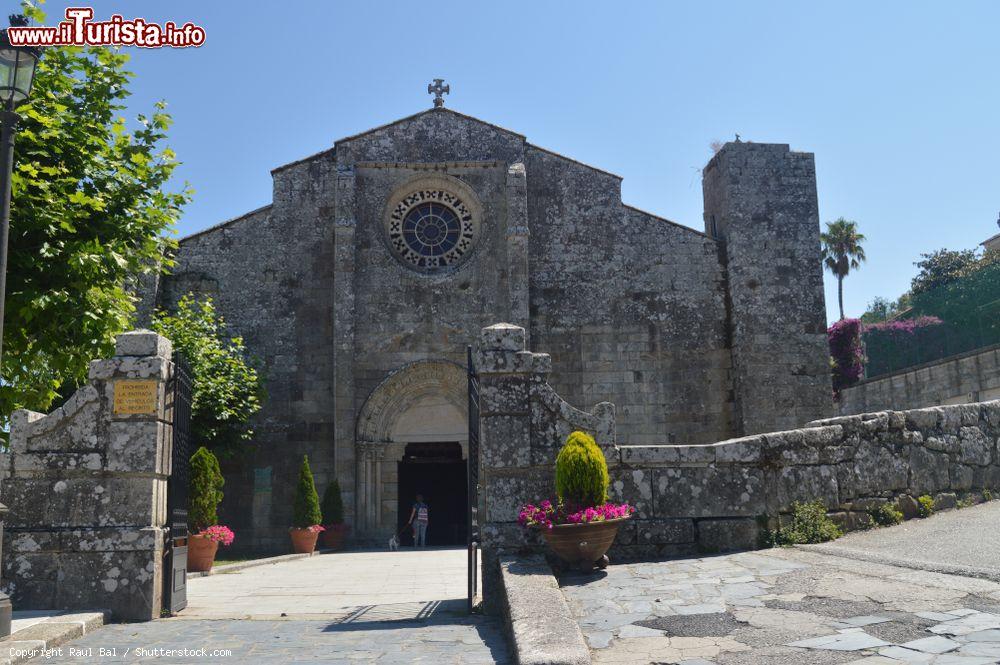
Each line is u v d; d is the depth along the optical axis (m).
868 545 9.80
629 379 23.34
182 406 10.57
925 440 11.76
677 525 10.20
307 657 7.02
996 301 24.77
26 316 13.00
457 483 33.34
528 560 9.32
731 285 23.53
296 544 20.42
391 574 14.91
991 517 10.55
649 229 24.09
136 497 9.62
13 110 8.94
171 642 7.93
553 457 10.03
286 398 22.94
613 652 6.35
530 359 10.15
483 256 23.75
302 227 23.80
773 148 24.19
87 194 14.16
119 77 14.69
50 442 9.66
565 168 24.42
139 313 22.27
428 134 24.38
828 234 54.72
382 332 23.23
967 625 6.09
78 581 9.41
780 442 10.66
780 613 6.95
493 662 6.62
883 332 30.92
